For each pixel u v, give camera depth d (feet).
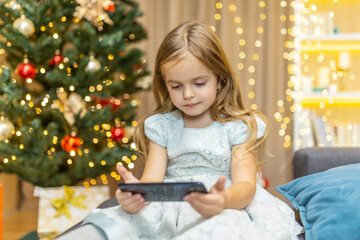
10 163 7.74
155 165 3.87
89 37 8.03
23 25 7.38
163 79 3.95
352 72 10.07
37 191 7.25
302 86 9.29
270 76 9.93
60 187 7.89
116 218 2.81
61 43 8.49
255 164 3.68
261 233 2.86
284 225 2.94
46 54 7.93
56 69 7.75
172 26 10.03
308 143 8.96
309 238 3.28
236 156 3.63
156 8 10.19
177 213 3.18
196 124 3.88
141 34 8.85
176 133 3.89
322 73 9.45
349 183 3.52
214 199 2.66
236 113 3.80
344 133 8.97
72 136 7.78
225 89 3.82
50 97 8.09
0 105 7.58
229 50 10.13
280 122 9.85
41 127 7.85
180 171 3.82
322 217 3.32
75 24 8.36
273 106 9.93
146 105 10.15
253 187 3.33
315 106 10.11
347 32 10.05
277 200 3.66
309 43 9.47
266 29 10.00
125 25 8.68
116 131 7.93
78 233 2.57
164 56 3.53
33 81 8.34
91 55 8.13
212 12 10.13
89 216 2.88
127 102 8.73
